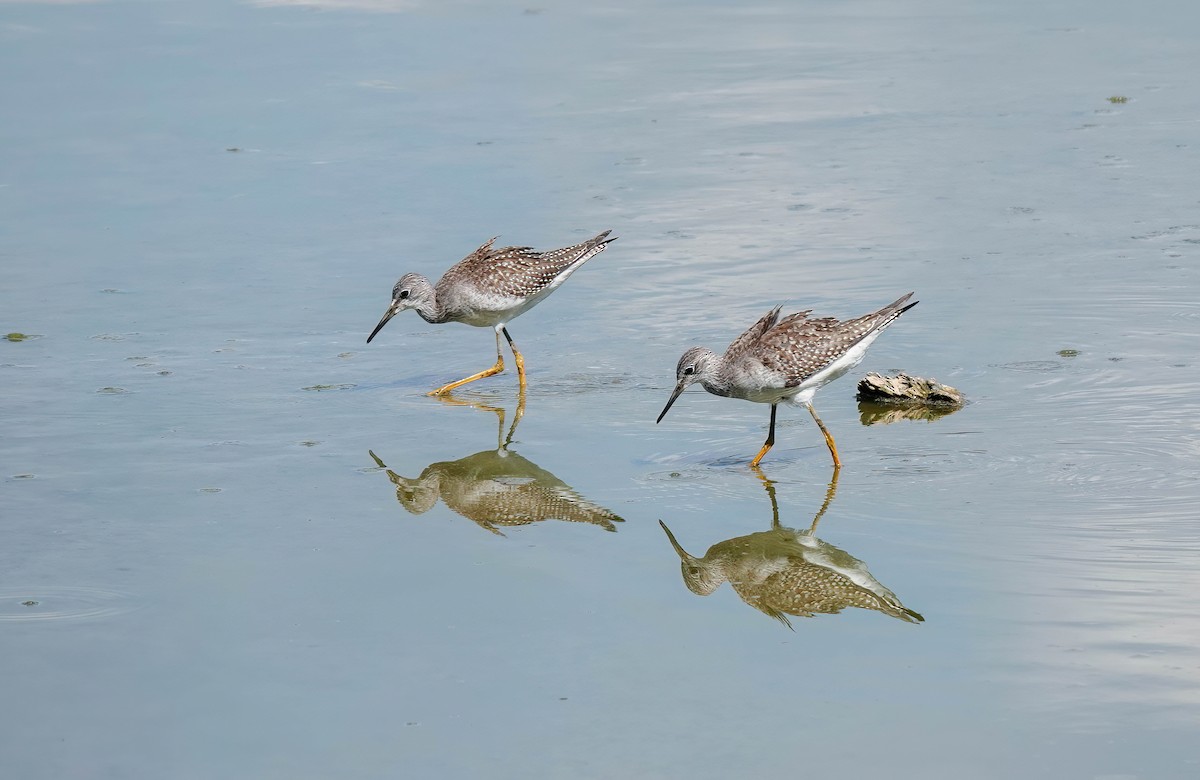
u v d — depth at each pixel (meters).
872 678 10.15
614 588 11.91
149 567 12.21
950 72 29.33
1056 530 12.36
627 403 16.47
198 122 27.14
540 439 15.48
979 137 25.31
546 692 10.09
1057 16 33.69
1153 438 14.30
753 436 15.38
